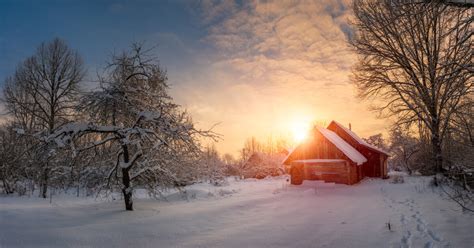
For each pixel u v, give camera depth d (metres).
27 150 12.38
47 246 7.50
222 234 9.13
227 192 21.89
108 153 13.47
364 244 7.76
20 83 25.77
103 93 12.77
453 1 6.30
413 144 36.22
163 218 11.15
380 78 24.36
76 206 13.55
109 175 12.91
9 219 10.02
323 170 25.92
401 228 9.31
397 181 25.06
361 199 16.67
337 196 18.20
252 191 22.95
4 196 20.94
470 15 6.33
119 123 13.38
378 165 30.50
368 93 25.70
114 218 10.97
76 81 24.89
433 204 13.19
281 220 11.27
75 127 11.51
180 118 13.84
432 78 9.15
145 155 13.24
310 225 10.20
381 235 8.58
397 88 23.00
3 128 24.44
